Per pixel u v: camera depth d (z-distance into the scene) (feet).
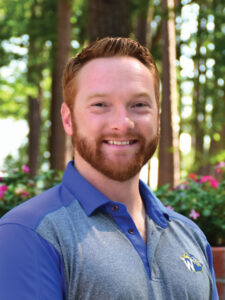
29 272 3.86
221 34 40.70
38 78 50.85
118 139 4.48
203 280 4.73
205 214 11.38
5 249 3.91
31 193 13.32
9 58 49.06
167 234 4.81
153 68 4.82
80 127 4.62
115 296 4.02
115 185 4.64
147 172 40.68
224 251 9.18
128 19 26.18
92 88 4.54
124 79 4.55
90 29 25.93
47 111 77.87
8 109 65.72
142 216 4.85
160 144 31.14
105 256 4.11
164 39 32.17
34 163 60.64
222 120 45.16
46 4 43.96
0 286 3.81
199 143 48.78
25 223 4.05
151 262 4.36
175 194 12.35
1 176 13.29
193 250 4.88
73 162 4.92
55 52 41.78
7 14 49.19
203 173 54.08
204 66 44.96
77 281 4.00
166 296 4.34
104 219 4.35
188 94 54.54
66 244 4.06
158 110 4.91
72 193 4.50
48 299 3.85
